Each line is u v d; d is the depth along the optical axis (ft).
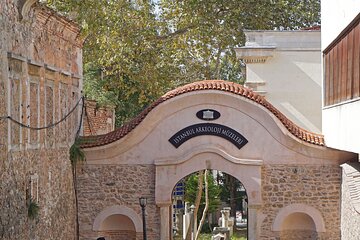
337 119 80.84
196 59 152.66
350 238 80.84
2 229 64.85
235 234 152.97
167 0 146.82
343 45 75.82
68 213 94.73
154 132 97.76
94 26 120.06
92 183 97.96
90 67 149.89
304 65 108.68
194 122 97.50
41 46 82.12
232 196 173.68
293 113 108.78
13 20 70.79
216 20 145.89
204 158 96.78
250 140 96.94
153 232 97.50
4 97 67.62
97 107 119.85
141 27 139.64
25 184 74.38
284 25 150.61
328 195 96.17
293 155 96.58
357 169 86.74
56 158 89.15
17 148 72.02
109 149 97.40
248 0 145.59
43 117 83.10
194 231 134.72
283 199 96.73
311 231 97.71
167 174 97.04
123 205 97.86
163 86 150.00
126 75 152.05
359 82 64.75
